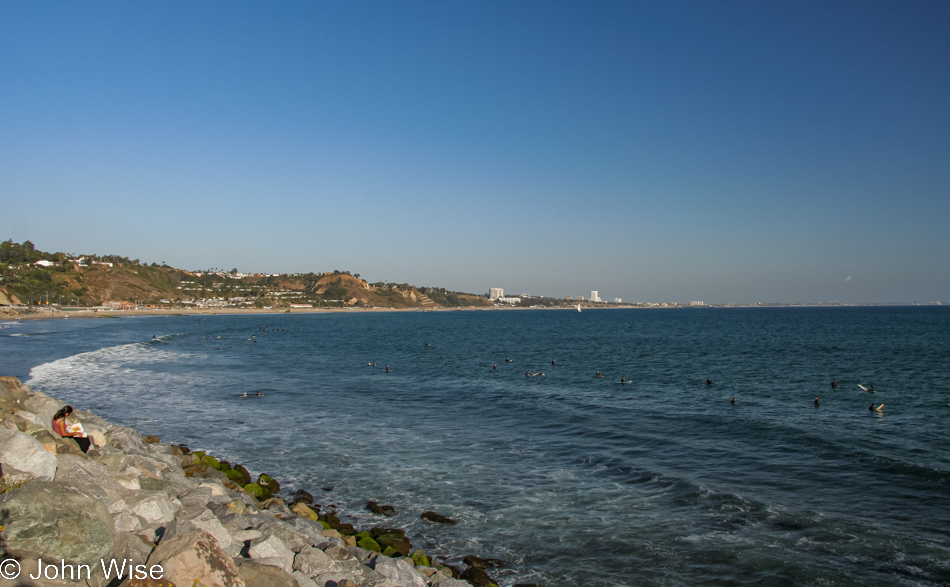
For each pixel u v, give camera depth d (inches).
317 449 813.2
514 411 1107.9
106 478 347.9
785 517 567.5
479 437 890.7
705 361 2090.3
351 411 1093.8
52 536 222.4
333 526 530.0
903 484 668.1
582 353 2455.7
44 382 1391.5
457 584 399.9
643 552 495.8
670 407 1160.8
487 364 2010.3
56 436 398.3
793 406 1178.0
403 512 585.6
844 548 498.9
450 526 552.7
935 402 1218.6
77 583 225.0
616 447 833.5
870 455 784.9
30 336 3016.7
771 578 450.3
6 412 445.1
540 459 770.2
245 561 307.7
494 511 587.8
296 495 619.8
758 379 1605.6
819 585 439.2
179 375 1598.2
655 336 3683.6
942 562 473.1
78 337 3034.0
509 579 453.7
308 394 1293.1
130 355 2165.4
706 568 466.9
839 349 2529.5
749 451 812.0
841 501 612.1
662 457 781.3
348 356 2295.8
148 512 339.3
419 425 975.0
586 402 1216.2
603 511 586.6
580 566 473.1
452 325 5713.6
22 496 222.7
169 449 698.2
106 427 647.8
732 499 615.5
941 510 585.9
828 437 893.2
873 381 1546.5
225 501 461.4
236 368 1813.5
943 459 767.7
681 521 560.4
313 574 355.3
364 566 382.3
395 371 1780.3
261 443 845.2
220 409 1101.1
